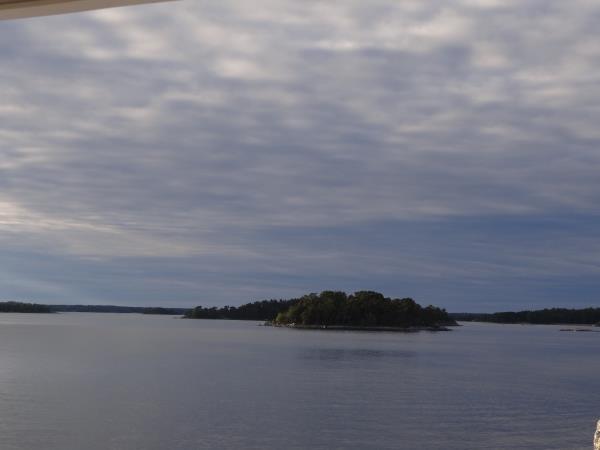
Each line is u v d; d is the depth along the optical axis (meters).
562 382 53.94
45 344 94.12
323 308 185.50
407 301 187.88
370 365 67.12
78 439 27.30
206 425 30.95
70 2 3.53
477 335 176.00
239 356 76.69
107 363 63.47
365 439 28.83
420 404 39.19
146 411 34.41
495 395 44.34
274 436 28.95
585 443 28.42
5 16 3.71
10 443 26.36
